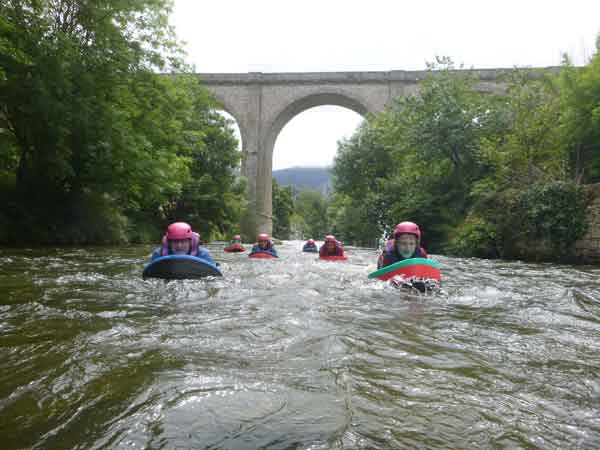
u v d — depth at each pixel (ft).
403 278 17.85
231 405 5.43
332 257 40.06
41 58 43.96
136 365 6.95
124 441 4.52
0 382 6.12
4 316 10.61
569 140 51.72
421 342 8.91
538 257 46.44
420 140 77.82
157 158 59.77
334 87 134.62
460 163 75.97
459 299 15.20
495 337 9.52
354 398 5.81
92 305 12.31
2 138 48.70
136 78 55.31
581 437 4.94
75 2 50.01
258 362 7.25
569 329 10.50
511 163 59.72
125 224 67.41
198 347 8.10
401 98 92.27
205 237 105.29
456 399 5.90
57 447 4.40
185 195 98.07
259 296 14.66
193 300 13.60
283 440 4.62
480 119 73.15
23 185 51.03
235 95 137.69
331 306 12.96
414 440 4.74
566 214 43.32
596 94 47.93
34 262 26.05
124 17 53.47
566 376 6.97
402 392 6.08
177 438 4.60
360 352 8.01
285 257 42.78
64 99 46.78
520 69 71.15
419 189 84.43
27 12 43.50
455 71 80.02
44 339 8.45
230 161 106.83
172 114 63.77
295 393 5.90
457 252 60.54
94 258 30.99
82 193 57.82
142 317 10.78
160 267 18.89
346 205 147.95
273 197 265.75
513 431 5.03
